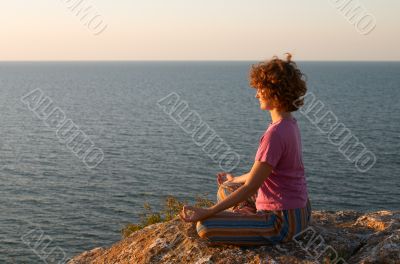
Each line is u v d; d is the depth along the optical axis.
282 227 4.69
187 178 56.00
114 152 72.00
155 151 71.50
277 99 4.52
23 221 45.69
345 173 56.72
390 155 66.50
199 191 50.88
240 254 4.74
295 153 4.57
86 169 62.69
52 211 48.16
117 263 5.54
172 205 9.63
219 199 5.29
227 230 4.73
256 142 75.00
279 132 4.48
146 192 51.88
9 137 87.94
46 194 53.50
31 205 49.97
